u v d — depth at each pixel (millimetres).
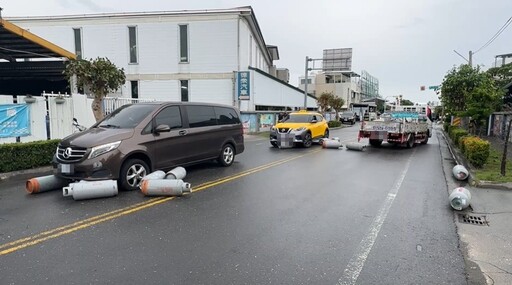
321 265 3928
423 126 19250
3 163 8836
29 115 11484
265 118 28969
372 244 4543
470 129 18312
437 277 3723
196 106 9273
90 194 6348
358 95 82375
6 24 13961
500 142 18062
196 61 25484
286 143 16109
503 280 3691
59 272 3686
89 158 6621
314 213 5801
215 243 4500
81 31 26094
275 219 5465
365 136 16938
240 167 10328
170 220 5359
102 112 13680
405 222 5453
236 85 25141
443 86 20578
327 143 16109
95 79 12562
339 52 36562
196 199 6566
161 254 4156
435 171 10234
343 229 5066
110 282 3492
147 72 25906
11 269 3744
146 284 3471
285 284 3512
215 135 9727
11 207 5980
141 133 7480
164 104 8281
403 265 3973
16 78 22562
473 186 8117
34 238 4598
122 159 6965
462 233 5094
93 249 4273
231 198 6680
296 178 8750
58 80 23000
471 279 3699
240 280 3572
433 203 6621
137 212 5719
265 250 4301
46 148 9883
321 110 44781
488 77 20031
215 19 25047
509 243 4734
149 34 25641
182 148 8523
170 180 6777
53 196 6719
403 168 10641
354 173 9594
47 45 15688
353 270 3826
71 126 12953
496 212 6109
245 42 26922
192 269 3791
